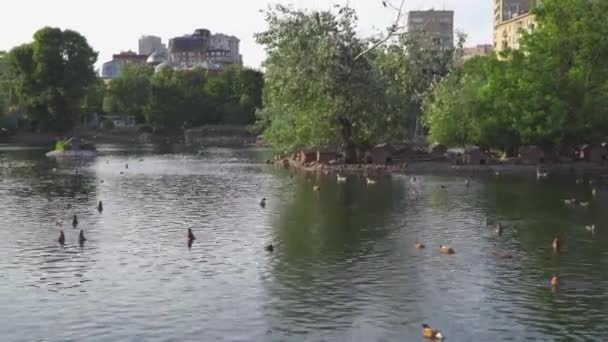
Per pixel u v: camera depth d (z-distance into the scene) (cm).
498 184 7819
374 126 9819
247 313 3078
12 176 9206
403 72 10406
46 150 16088
